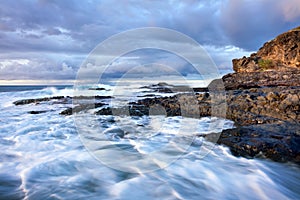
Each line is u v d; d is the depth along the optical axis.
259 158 4.86
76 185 3.92
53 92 24.94
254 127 6.39
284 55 24.53
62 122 8.77
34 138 6.63
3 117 9.95
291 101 7.88
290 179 4.22
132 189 3.86
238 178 4.25
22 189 3.75
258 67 26.05
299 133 5.63
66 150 5.57
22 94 23.12
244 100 9.30
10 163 4.72
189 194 3.74
